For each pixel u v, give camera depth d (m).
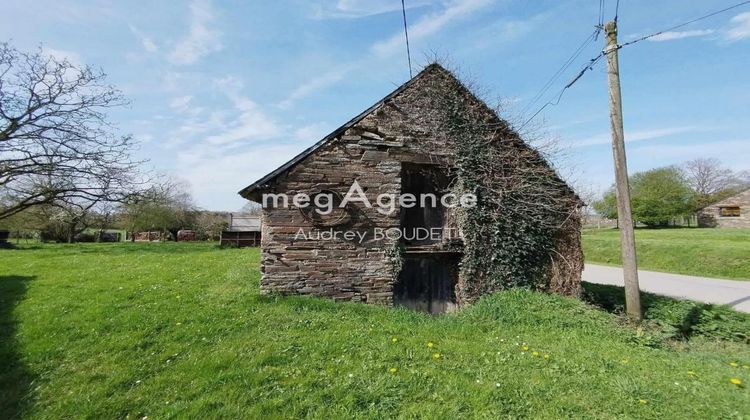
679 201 40.19
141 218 32.75
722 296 11.83
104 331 5.92
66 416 3.75
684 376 4.57
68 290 8.83
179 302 7.48
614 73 8.09
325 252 8.23
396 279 8.54
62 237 31.03
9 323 6.49
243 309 6.99
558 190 9.52
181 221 37.38
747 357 5.82
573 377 4.41
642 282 14.91
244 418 3.57
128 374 4.54
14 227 26.66
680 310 8.40
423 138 8.94
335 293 8.20
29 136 16.64
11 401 4.07
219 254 19.27
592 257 25.23
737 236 25.95
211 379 4.31
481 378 4.34
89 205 19.94
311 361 4.78
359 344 5.34
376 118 8.70
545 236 9.39
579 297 9.34
